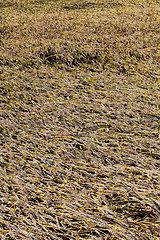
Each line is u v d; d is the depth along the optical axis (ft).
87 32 24.22
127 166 10.39
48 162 10.62
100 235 7.93
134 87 15.72
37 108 14.30
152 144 11.35
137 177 9.81
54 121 13.01
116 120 13.05
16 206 8.89
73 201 8.95
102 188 9.40
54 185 9.64
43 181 9.79
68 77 17.08
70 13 32.32
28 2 40.63
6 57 19.81
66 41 21.81
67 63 19.70
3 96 15.48
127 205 8.87
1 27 26.48
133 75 17.66
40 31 25.11
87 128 12.70
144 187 9.33
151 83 16.31
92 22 27.48
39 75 17.51
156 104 14.11
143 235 7.88
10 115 13.61
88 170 10.23
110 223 8.29
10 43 22.31
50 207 8.82
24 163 10.56
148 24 26.40
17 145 11.50
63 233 8.12
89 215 8.45
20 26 27.30
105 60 19.65
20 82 16.72
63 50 20.63
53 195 9.20
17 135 12.07
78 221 8.39
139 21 27.96
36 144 11.64
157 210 8.58
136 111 13.69
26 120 13.17
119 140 11.71
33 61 19.62
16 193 9.32
